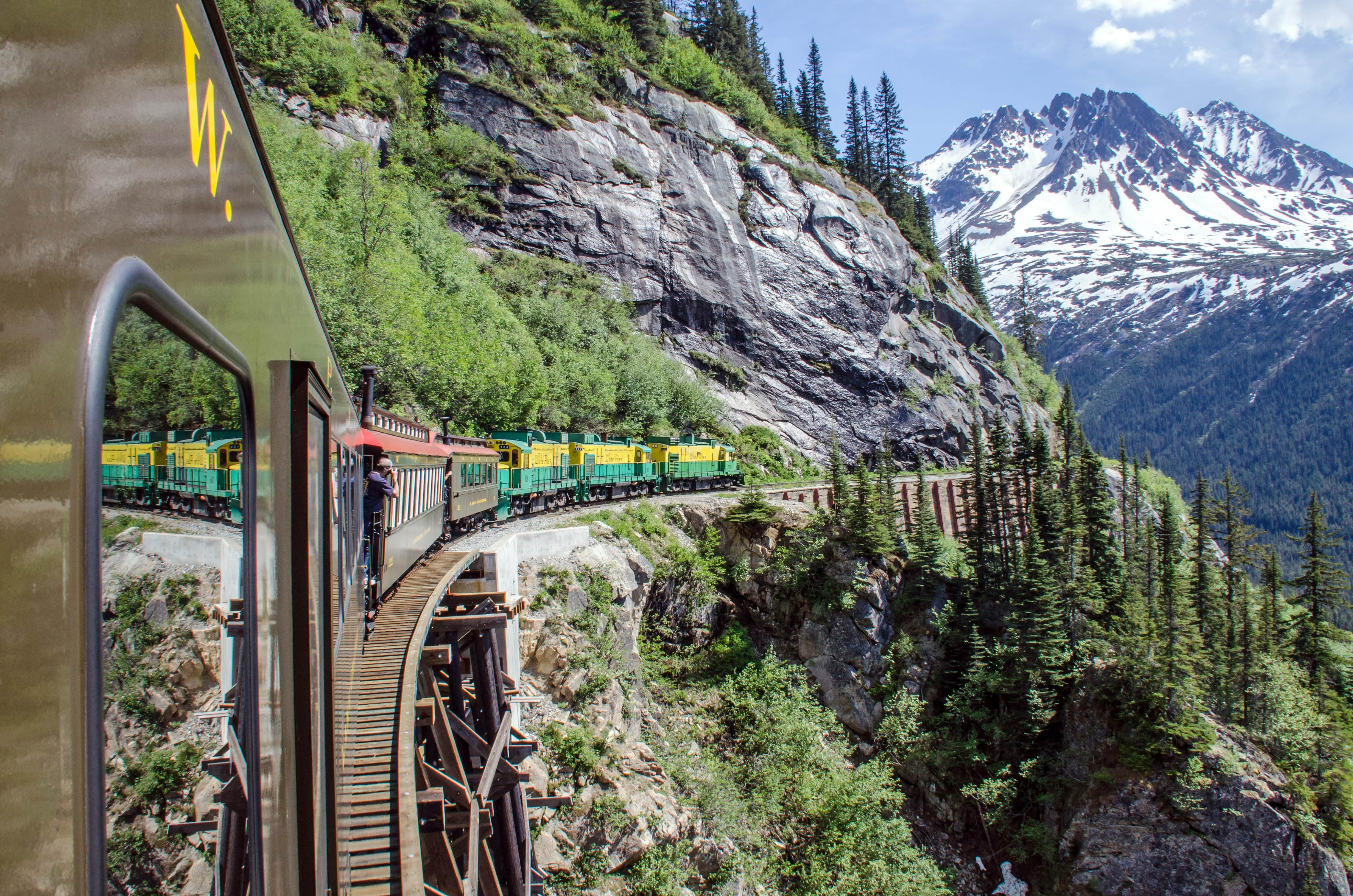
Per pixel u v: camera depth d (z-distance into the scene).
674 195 105.00
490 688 20.27
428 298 59.19
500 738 18.55
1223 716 61.09
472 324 65.44
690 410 89.81
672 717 45.28
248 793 3.40
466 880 15.95
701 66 127.38
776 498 69.75
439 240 73.62
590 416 76.56
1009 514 74.06
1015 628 57.12
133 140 2.21
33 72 1.61
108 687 2.08
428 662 17.55
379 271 55.41
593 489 51.62
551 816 30.47
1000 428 77.44
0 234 1.42
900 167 159.88
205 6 3.21
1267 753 54.62
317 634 5.15
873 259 119.31
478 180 90.38
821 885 40.06
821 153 138.62
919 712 54.84
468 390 59.75
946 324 139.12
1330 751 56.41
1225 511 77.19
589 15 119.19
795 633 55.97
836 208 119.19
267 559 3.92
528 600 34.53
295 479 4.70
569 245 94.56
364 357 49.69
